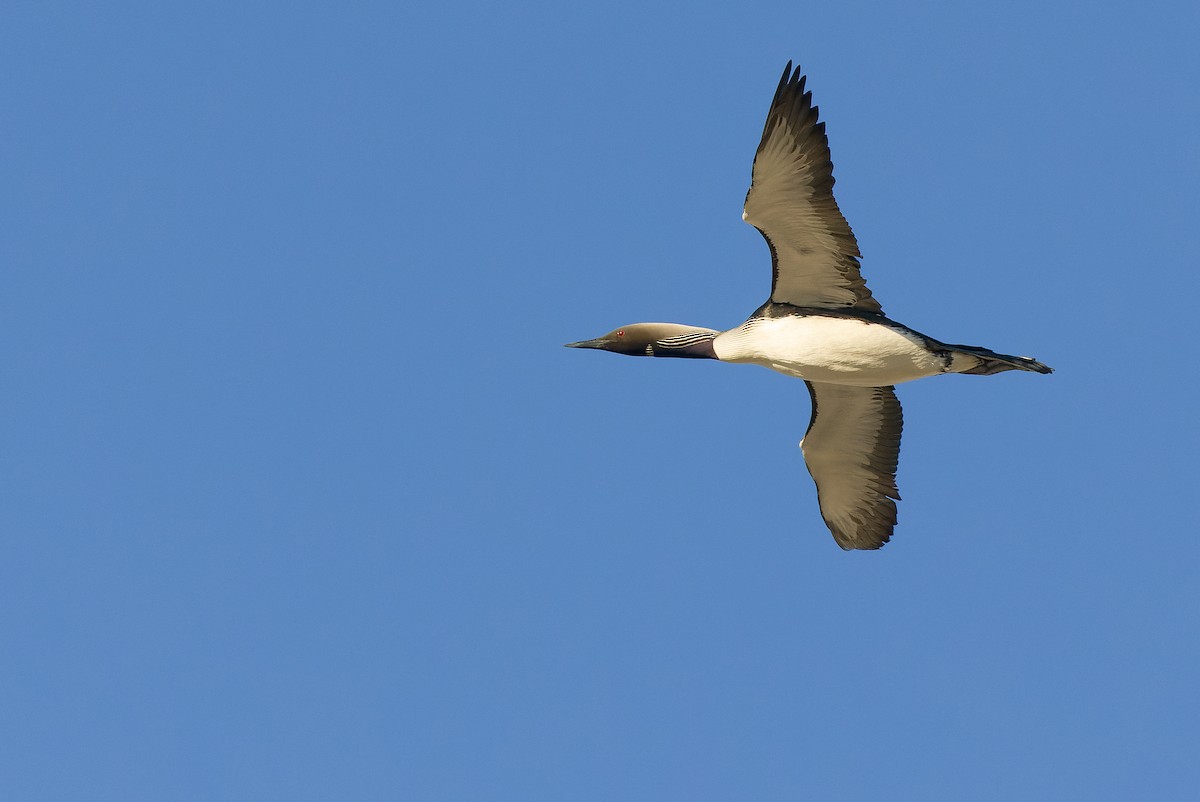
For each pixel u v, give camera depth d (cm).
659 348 1975
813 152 1650
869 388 1983
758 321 1817
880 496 2042
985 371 1773
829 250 1736
